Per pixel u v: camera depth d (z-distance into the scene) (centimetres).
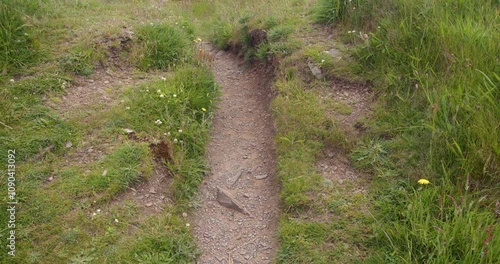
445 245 295
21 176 378
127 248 334
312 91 499
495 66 410
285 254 338
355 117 453
